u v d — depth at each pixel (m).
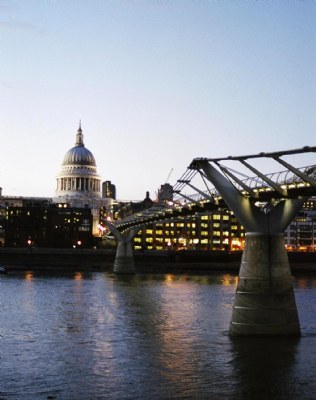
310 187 51.50
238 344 53.56
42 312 78.56
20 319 71.75
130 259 169.88
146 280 142.75
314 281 141.88
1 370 45.91
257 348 51.75
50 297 97.69
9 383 42.34
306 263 196.88
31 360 49.22
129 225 167.12
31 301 91.44
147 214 129.75
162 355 50.75
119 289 114.75
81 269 187.38
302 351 50.44
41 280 136.62
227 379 43.12
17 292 105.62
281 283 55.00
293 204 54.34
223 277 158.38
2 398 38.91
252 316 55.16
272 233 55.12
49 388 41.19
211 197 73.94
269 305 54.88
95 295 101.94
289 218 54.59
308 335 56.72
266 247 55.03
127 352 52.22
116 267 169.25
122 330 63.75
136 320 71.38
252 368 45.84
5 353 51.81
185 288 118.56
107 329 64.44
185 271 187.75
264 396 39.34
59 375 44.47
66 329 64.44
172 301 93.00
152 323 68.81
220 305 87.50
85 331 63.09
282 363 47.06
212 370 45.53
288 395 39.56
